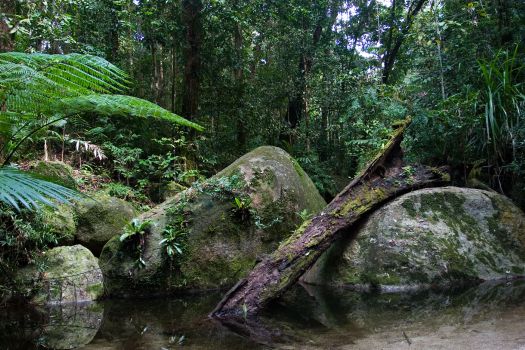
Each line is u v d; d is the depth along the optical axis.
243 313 2.95
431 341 1.86
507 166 4.56
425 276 3.62
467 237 3.84
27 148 6.08
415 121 5.36
